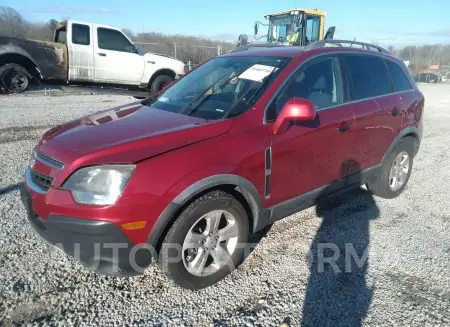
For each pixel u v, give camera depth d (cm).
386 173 424
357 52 391
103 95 1177
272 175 294
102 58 1066
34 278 274
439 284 286
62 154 244
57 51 1015
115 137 256
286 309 255
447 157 661
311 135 316
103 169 227
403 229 373
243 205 290
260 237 349
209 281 274
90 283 273
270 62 340
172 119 294
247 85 319
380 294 272
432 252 331
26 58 1017
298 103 279
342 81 362
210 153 255
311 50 348
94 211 222
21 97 1015
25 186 266
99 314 244
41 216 241
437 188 497
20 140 620
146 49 2295
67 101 1011
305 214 400
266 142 285
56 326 232
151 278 284
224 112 296
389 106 399
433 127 946
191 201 251
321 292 273
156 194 231
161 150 242
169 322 240
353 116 356
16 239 321
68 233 229
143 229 232
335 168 351
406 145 440
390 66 430
